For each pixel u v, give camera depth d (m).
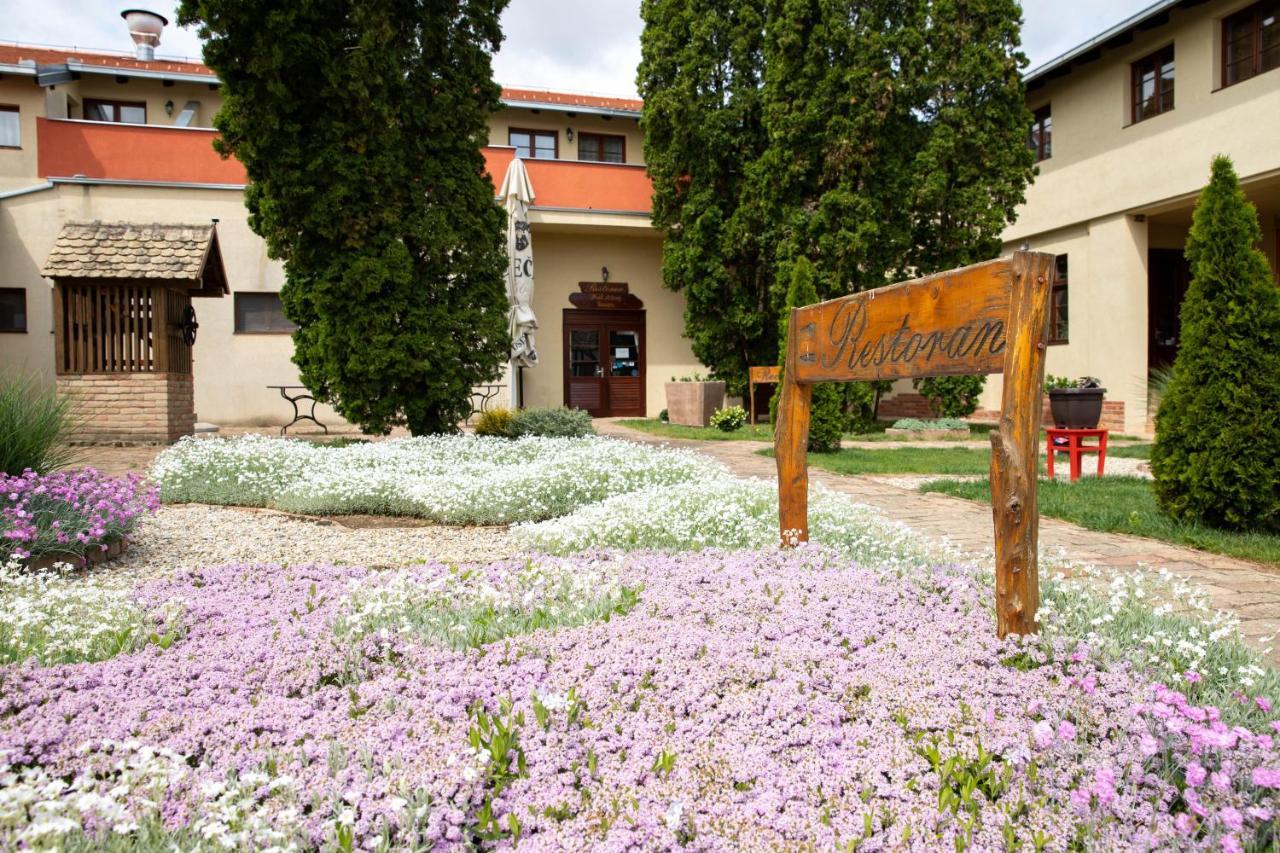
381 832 1.55
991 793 1.78
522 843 1.54
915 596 3.21
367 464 7.64
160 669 2.42
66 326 10.27
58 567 4.13
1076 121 15.45
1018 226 16.97
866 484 8.16
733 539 4.54
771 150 14.69
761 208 15.16
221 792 1.69
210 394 14.38
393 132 9.83
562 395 17.62
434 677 2.31
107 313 10.35
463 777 1.67
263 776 1.64
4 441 5.02
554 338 17.55
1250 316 5.36
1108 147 14.70
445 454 8.40
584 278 17.70
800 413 4.12
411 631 2.76
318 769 1.76
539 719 1.98
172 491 6.59
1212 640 2.60
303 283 9.81
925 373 3.08
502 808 1.66
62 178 13.68
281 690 2.30
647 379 18.22
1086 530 5.83
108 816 1.49
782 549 4.03
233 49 8.94
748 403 17.05
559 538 4.62
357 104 9.42
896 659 2.48
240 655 2.54
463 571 3.64
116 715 2.09
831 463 9.69
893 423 16.77
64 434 5.97
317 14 9.02
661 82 16.05
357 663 2.48
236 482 6.89
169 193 14.16
